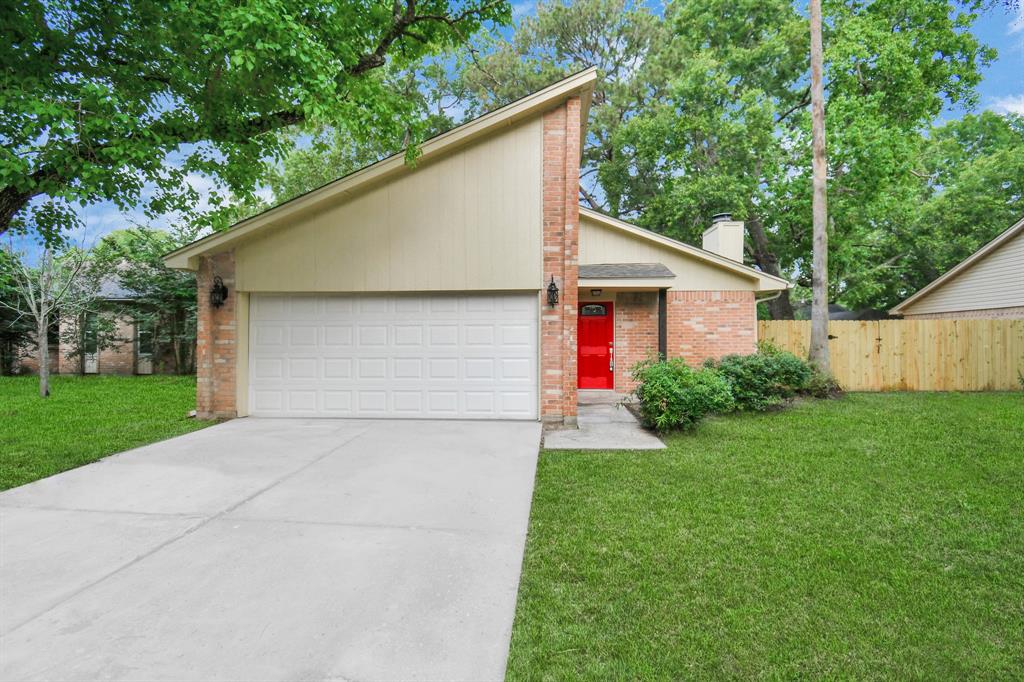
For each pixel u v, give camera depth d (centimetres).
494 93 2300
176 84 599
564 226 771
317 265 798
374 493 454
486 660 228
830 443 669
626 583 309
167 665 219
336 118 625
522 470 528
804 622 269
